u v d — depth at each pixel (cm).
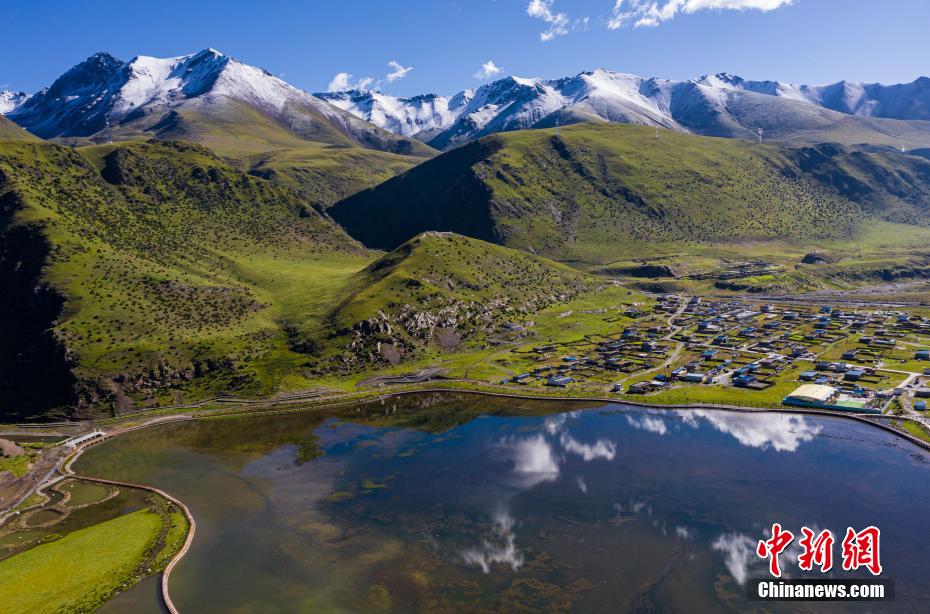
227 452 15175
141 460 14888
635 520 10794
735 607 8394
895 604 8356
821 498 11300
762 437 14400
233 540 10756
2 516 12200
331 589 9188
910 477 11988
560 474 12838
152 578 9612
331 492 12550
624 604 8544
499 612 8500
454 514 11331
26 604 9131
